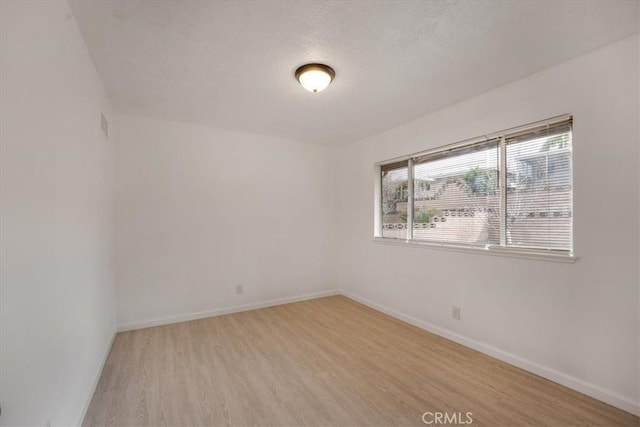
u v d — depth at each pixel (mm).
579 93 2039
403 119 3363
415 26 1747
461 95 2707
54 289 1386
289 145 4246
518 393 2014
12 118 1038
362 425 1726
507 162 2531
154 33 1812
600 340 1934
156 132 3346
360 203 4234
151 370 2340
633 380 1798
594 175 1967
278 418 1787
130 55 2055
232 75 2350
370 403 1924
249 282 3914
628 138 1831
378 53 2035
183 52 2025
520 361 2346
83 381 1830
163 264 3363
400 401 1943
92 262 2102
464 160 2877
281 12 1626
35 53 1209
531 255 2273
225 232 3748
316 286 4488
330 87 2559
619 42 1863
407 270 3422
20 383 1072
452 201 2994
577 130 2047
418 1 1541
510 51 1997
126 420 1767
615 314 1875
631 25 1717
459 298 2838
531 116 2305
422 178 3348
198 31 1797
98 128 2326
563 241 2176
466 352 2637
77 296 1730
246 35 1838
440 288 3027
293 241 4277
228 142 3773
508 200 2518
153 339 2936
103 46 1943
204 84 2504
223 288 3727
